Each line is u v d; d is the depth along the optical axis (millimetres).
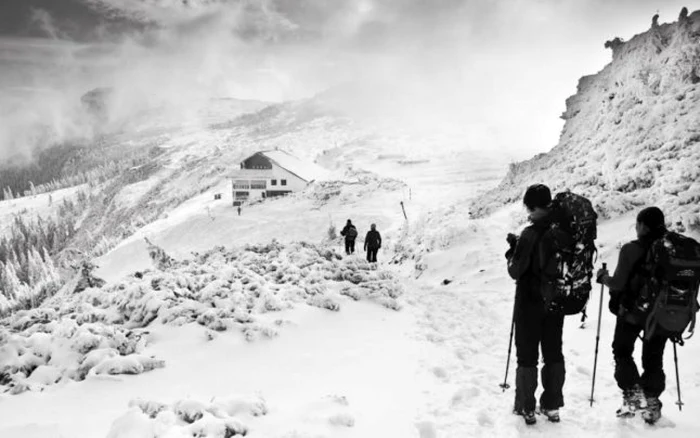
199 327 7105
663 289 4273
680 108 13969
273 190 91438
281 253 12672
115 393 5137
